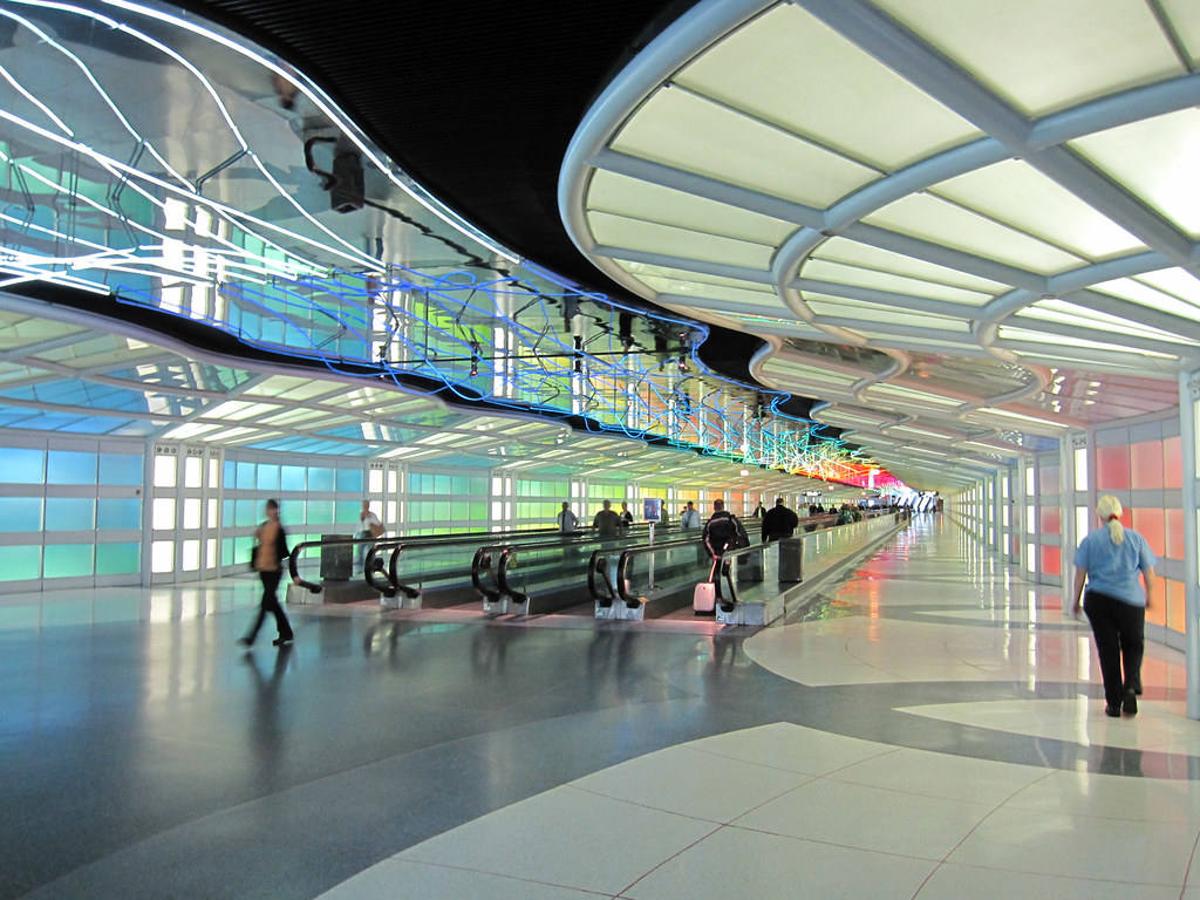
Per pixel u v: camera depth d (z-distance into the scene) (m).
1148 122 3.91
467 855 4.74
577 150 5.35
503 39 7.24
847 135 4.65
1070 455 17.02
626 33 7.11
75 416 17.14
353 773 6.21
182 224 12.47
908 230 5.71
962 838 4.90
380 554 17.77
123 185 11.03
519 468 37.72
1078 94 3.90
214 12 6.79
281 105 8.72
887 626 13.13
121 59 7.95
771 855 4.69
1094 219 4.99
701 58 4.14
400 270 14.94
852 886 4.30
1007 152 4.29
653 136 5.06
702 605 14.55
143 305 13.00
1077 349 8.22
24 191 11.11
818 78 4.19
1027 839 4.88
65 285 11.35
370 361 18.55
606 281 15.62
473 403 24.25
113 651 11.04
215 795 5.77
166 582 20.19
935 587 19.08
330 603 16.23
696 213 6.29
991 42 3.57
